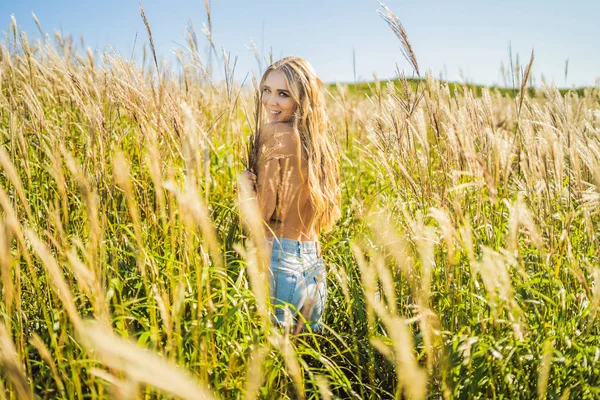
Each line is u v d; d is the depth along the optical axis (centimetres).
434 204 273
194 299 208
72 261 148
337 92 460
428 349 178
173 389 95
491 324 223
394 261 273
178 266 213
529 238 270
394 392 242
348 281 293
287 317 204
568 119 290
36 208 269
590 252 269
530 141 262
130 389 117
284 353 186
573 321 234
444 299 243
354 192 402
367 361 272
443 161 301
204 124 368
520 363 208
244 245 287
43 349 155
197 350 180
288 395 228
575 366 219
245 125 502
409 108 302
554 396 199
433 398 218
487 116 311
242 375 206
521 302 236
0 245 142
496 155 238
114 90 339
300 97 259
